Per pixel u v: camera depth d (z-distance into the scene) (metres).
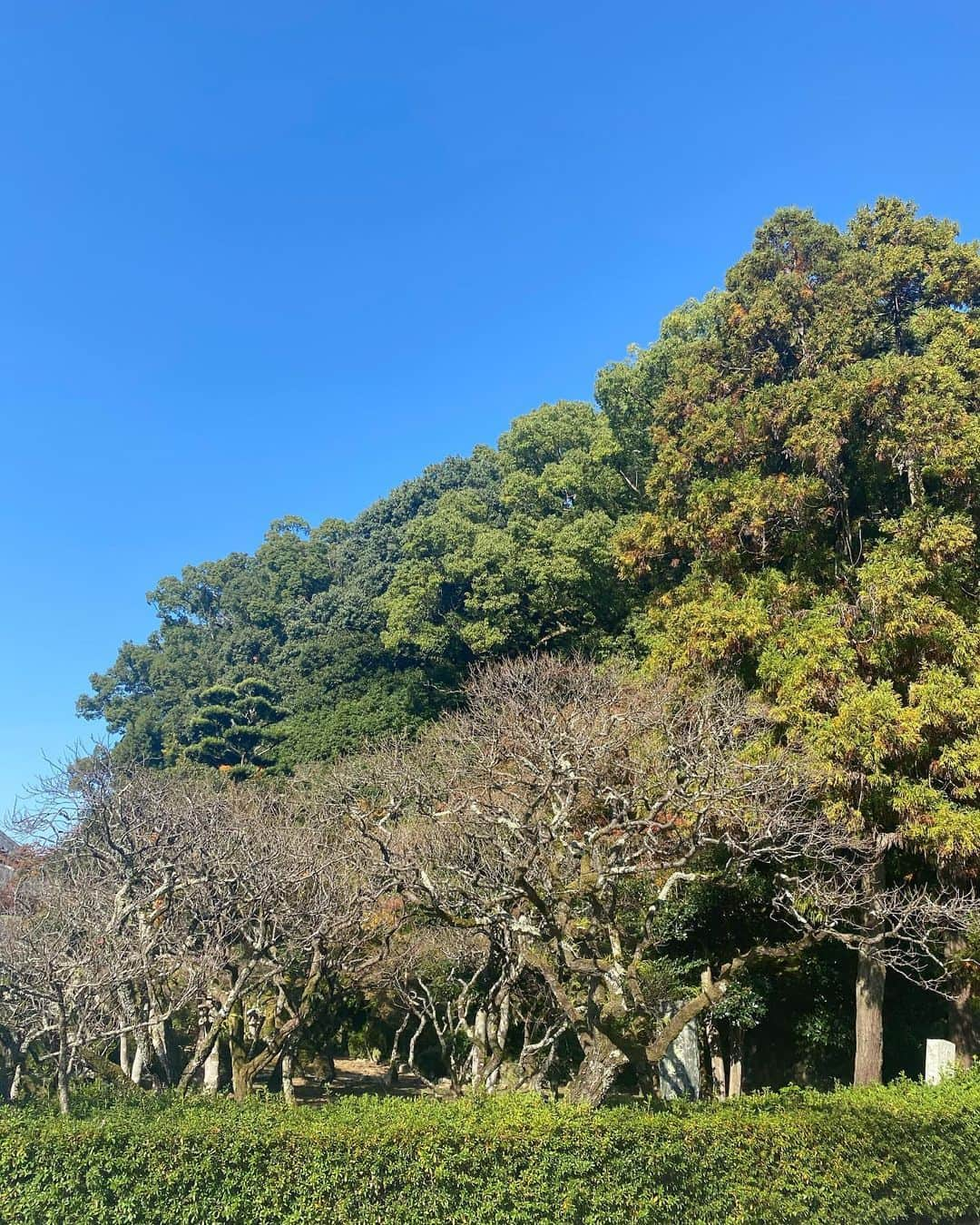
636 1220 7.49
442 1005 18.97
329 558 58.50
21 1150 7.21
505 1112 8.26
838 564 17.84
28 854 14.63
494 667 24.97
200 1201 7.10
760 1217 8.05
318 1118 8.08
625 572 21.09
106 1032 9.92
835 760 14.26
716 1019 16.16
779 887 15.10
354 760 21.66
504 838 12.69
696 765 11.66
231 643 52.50
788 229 22.17
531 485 31.69
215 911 11.89
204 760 36.16
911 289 20.42
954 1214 9.48
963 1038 15.20
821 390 18.03
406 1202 7.19
